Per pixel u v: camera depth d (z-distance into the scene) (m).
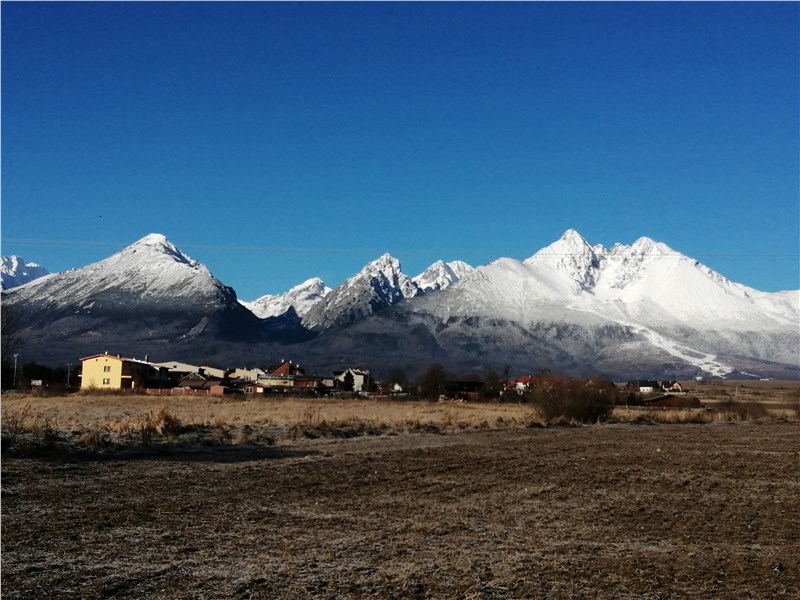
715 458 40.81
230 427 48.53
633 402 117.44
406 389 149.62
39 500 23.09
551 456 39.97
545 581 16.14
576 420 70.69
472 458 37.78
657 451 44.19
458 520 22.28
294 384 153.62
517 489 28.36
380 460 35.78
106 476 28.08
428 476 30.98
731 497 27.62
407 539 19.72
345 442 44.75
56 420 50.72
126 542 18.53
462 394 133.00
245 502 24.09
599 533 21.03
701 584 16.19
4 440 32.97
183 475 29.00
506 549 18.88
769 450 46.12
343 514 22.81
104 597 14.42
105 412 63.47
